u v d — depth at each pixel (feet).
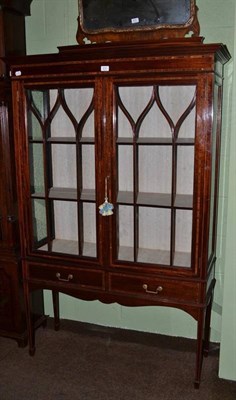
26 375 7.48
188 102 7.06
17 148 7.31
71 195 7.58
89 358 8.02
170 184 7.53
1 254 8.13
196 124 6.18
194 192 6.42
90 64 6.53
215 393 6.95
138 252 7.55
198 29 7.06
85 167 7.91
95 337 8.79
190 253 7.35
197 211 6.47
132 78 6.39
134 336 8.79
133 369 7.64
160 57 6.15
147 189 7.70
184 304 6.85
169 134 7.32
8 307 8.34
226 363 7.25
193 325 8.55
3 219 7.98
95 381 7.30
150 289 7.00
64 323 9.34
